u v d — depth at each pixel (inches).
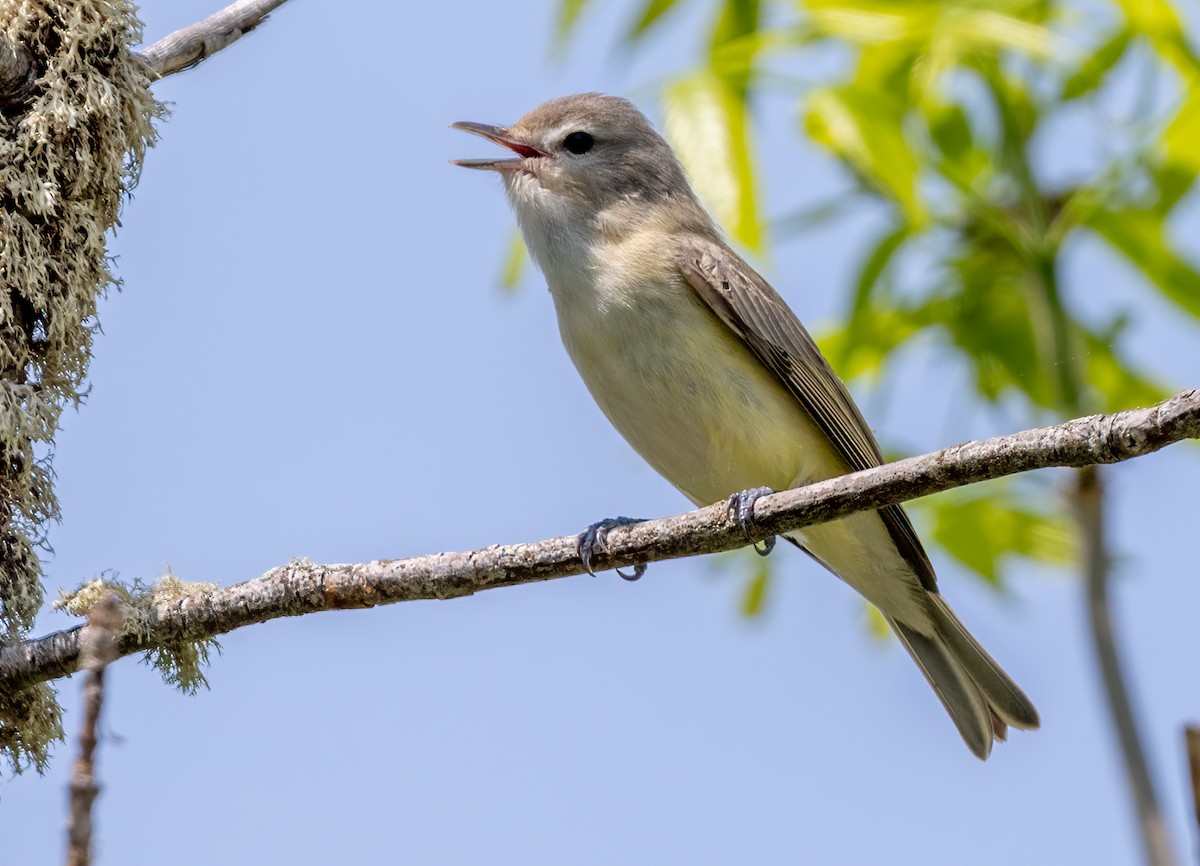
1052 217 491.8
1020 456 305.3
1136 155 465.7
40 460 359.3
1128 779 421.7
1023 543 482.6
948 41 450.9
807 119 437.7
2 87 355.3
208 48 391.9
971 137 487.8
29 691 350.0
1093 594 446.0
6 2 360.5
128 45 371.2
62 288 357.4
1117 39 470.3
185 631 346.9
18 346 352.5
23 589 351.9
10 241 349.1
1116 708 431.2
